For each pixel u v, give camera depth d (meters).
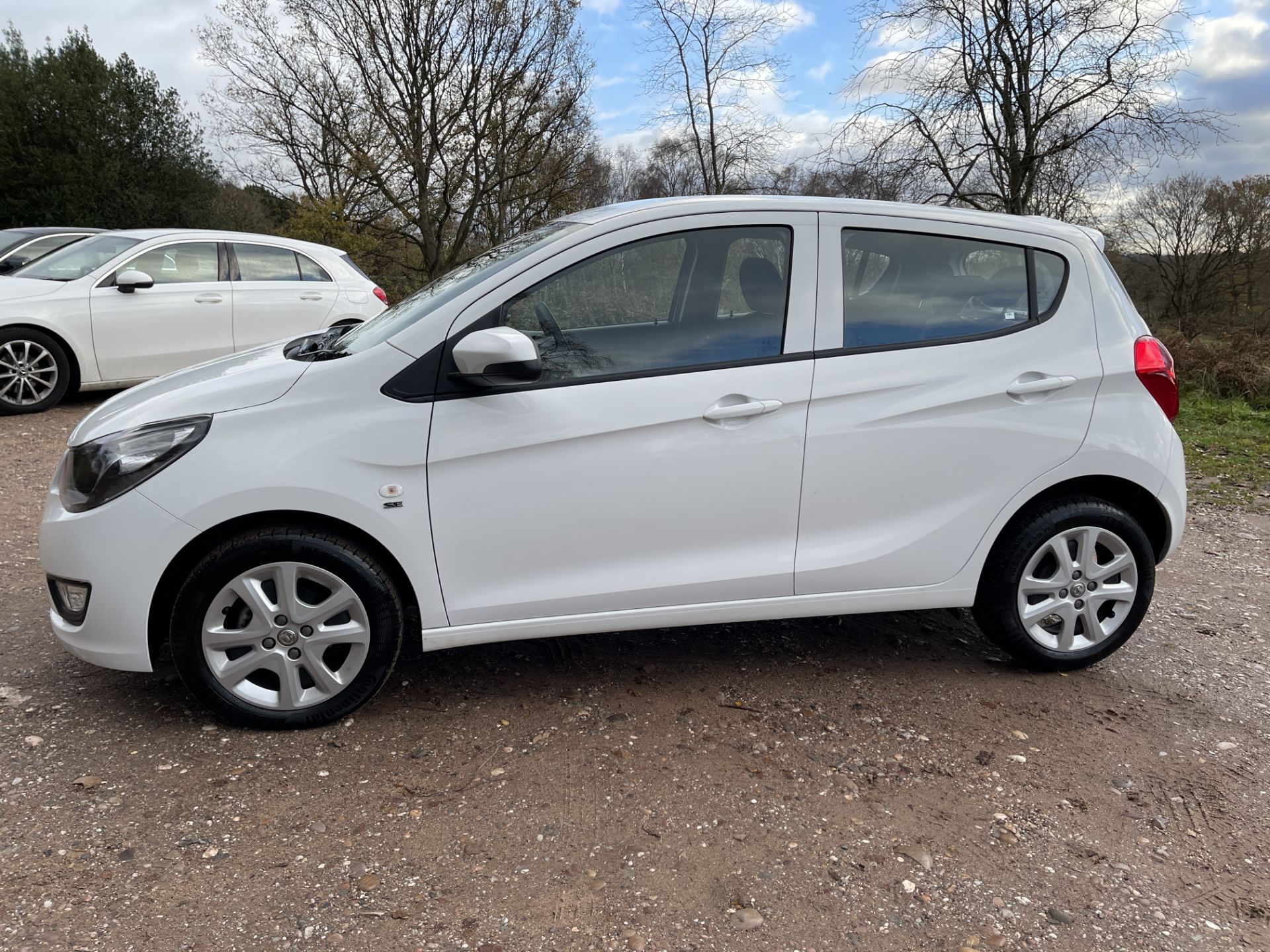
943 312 3.14
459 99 21.03
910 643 3.74
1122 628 3.41
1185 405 9.82
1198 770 2.84
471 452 2.77
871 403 3.03
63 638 2.79
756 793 2.62
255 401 2.71
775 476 2.99
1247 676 3.53
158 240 8.21
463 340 2.65
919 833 2.46
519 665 3.40
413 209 21.72
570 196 21.89
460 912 2.10
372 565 2.79
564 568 2.93
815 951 2.03
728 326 2.98
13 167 27.81
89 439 2.74
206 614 2.70
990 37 14.07
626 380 2.88
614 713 3.06
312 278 8.93
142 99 29.72
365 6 20.36
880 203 3.15
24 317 7.47
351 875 2.21
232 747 2.76
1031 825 2.52
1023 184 14.55
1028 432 3.15
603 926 2.07
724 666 3.46
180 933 2.00
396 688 3.19
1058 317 3.23
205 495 2.61
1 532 4.77
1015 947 2.06
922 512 3.15
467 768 2.70
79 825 2.35
